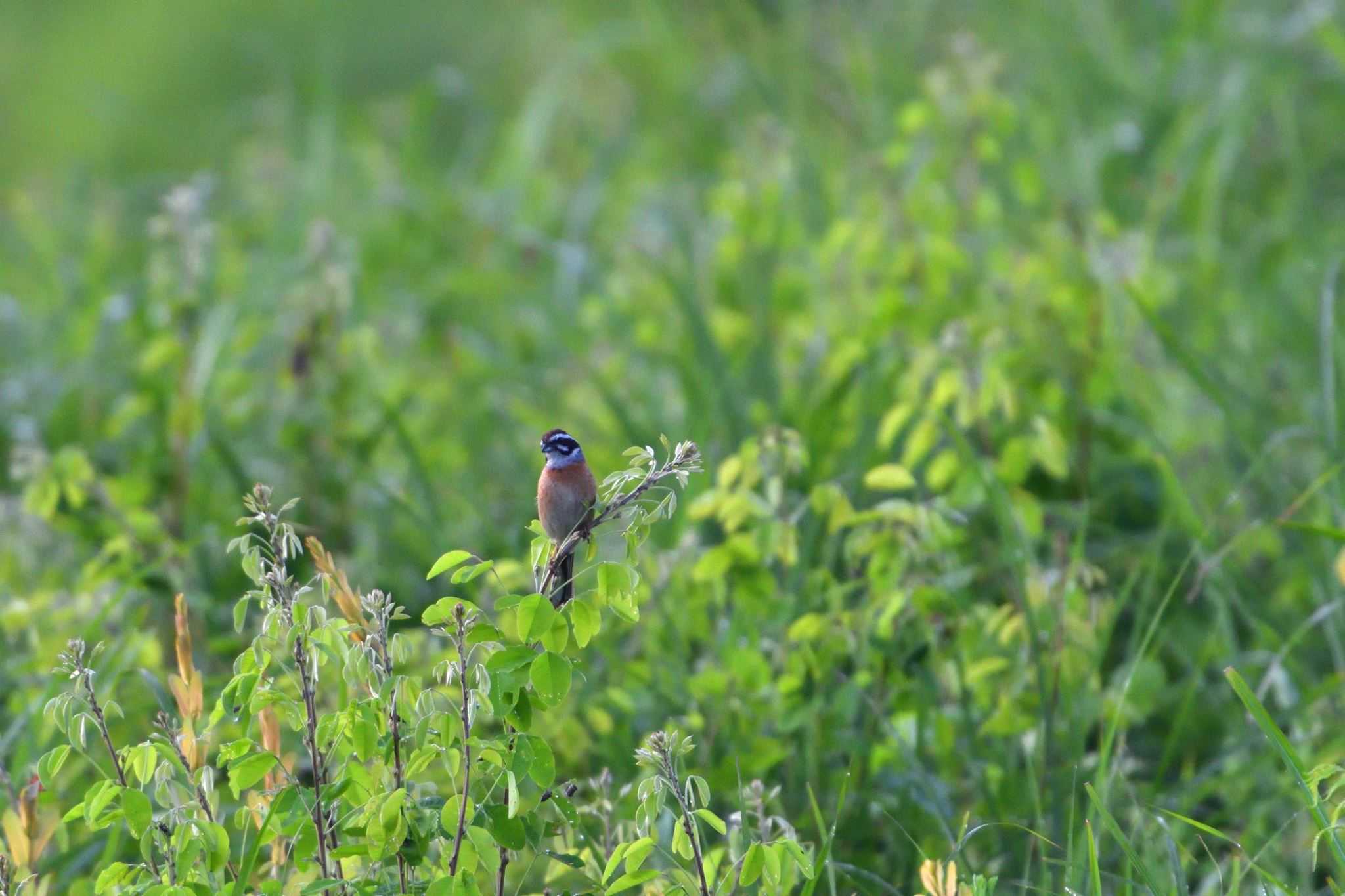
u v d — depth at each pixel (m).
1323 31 16.92
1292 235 15.61
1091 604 9.55
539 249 17.48
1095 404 12.23
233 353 14.51
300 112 24.09
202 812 6.35
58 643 9.76
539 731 8.75
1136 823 8.11
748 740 8.81
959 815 8.76
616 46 22.94
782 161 16.28
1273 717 9.78
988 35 20.62
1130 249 13.50
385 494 12.34
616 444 13.54
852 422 12.37
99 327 15.52
